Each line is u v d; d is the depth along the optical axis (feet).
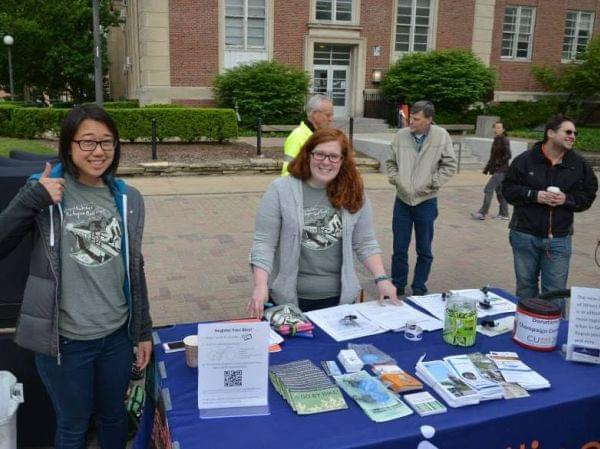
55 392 7.32
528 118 74.38
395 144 16.57
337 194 9.31
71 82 101.86
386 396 6.75
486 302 9.80
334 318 9.07
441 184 16.11
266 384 6.52
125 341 7.66
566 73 76.79
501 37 77.05
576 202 12.25
